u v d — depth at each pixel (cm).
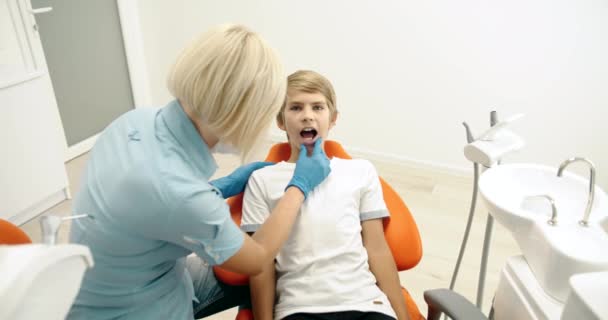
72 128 289
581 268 81
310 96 124
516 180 110
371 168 129
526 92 238
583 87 226
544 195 91
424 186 260
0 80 199
